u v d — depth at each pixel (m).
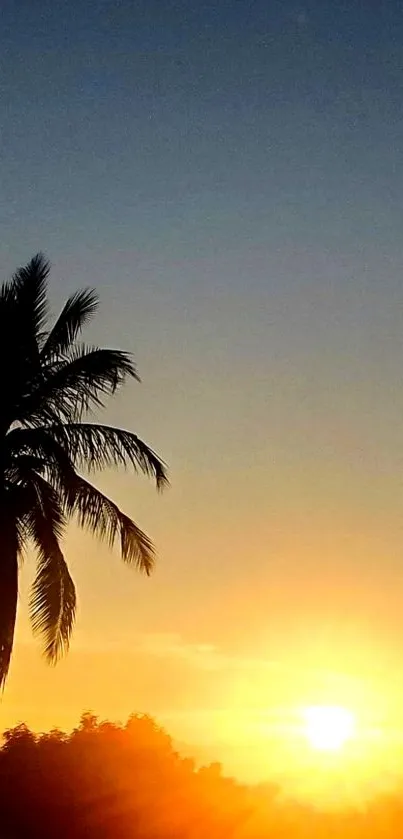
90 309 43.19
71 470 41.44
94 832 44.31
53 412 42.50
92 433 41.72
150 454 42.00
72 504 41.25
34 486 41.44
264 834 44.84
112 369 41.69
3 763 45.53
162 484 42.22
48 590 41.00
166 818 45.03
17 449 41.81
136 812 44.91
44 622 41.00
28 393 42.38
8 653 40.31
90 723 47.03
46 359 42.75
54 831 44.25
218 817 45.50
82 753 45.97
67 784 44.97
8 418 42.06
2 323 42.44
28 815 44.44
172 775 46.03
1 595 40.31
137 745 46.41
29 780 44.88
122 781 45.41
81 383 41.94
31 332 42.72
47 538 41.06
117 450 41.81
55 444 41.62
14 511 41.03
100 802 44.75
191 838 44.97
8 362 42.16
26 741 46.34
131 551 41.94
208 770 46.34
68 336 42.97
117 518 41.59
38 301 43.03
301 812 45.94
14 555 40.69
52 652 41.16
